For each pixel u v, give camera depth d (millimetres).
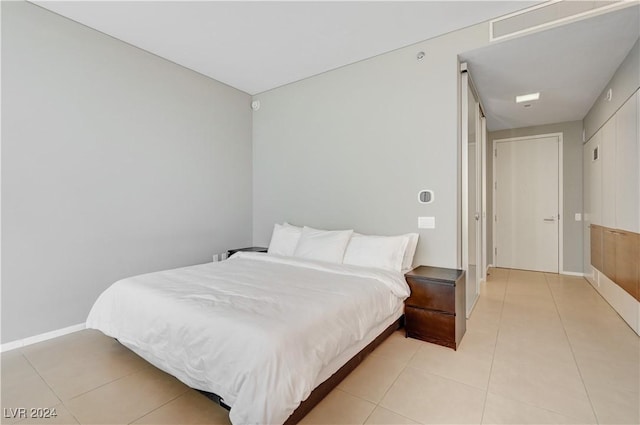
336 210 3711
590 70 3174
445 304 2439
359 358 2100
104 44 2932
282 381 1379
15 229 2430
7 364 2184
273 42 3074
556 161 5047
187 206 3693
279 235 3754
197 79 3777
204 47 3186
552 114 4602
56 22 2619
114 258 3025
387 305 2336
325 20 2703
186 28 2838
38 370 2107
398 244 2885
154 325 1909
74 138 2740
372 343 2268
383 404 1746
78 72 2760
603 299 3641
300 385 1430
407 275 2633
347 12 2586
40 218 2553
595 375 2025
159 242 3408
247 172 4488
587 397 1798
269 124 4363
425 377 2018
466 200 3076
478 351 2375
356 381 1969
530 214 5266
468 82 3158
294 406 1397
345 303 1948
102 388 1906
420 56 3057
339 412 1678
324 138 3797
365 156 3457
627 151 2842
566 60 2979
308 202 3969
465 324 2793
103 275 2943
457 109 2891
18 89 2428
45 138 2570
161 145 3416
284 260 3109
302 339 1552
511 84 3551
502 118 4820
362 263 2910
